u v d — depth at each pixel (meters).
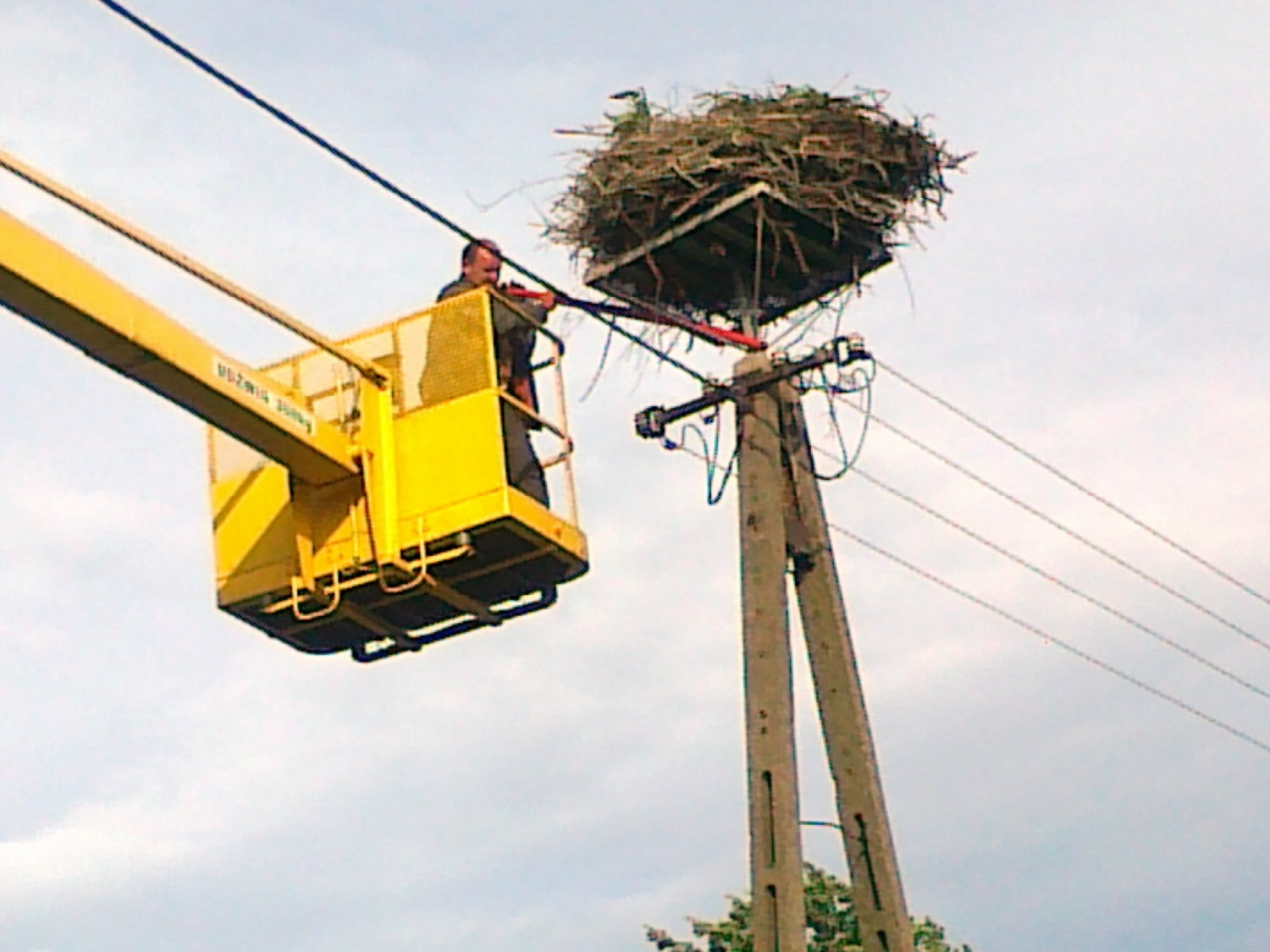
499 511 14.00
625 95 16.88
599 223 16.77
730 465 16.52
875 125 16.77
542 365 15.09
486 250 15.29
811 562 16.42
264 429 13.85
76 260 12.80
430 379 14.48
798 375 16.58
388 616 14.89
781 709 15.36
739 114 16.56
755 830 15.05
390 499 14.37
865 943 15.34
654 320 16.77
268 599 14.74
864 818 15.64
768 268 17.16
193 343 13.44
